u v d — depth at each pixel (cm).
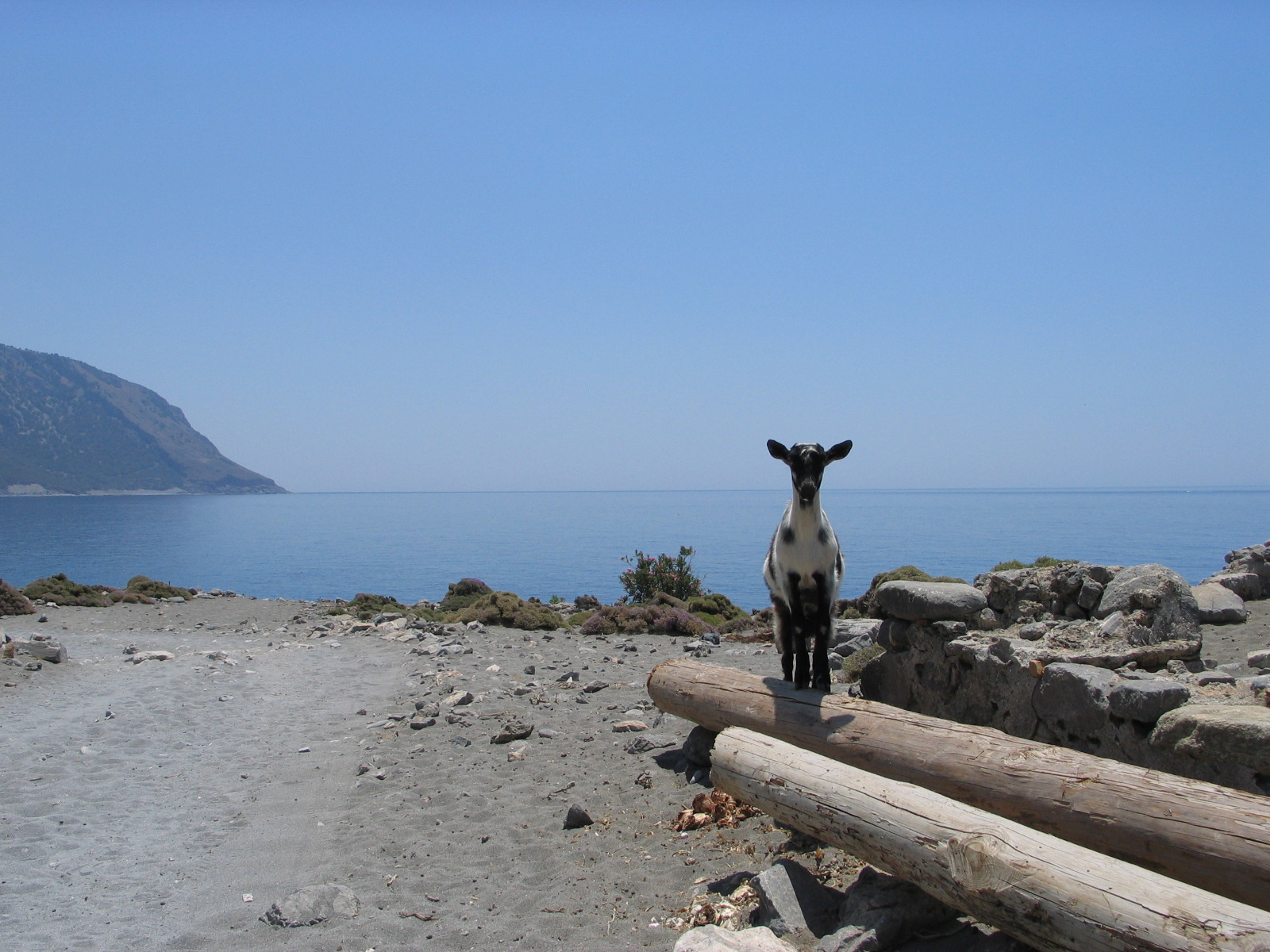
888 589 828
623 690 1250
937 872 462
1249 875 417
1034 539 8881
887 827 499
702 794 776
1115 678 629
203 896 648
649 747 934
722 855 649
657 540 10988
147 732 1071
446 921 588
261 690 1318
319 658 1608
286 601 2647
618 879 630
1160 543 7769
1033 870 418
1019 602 845
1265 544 1316
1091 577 806
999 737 581
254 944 570
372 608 2409
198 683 1338
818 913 516
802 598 777
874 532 11488
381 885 652
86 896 648
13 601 2130
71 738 1036
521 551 9188
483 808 796
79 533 12412
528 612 2130
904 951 470
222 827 784
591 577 6184
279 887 661
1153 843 455
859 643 1302
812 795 561
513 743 994
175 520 18075
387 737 1059
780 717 738
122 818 804
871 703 698
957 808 485
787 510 784
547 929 563
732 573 6175
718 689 832
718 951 445
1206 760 535
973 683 740
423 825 768
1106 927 381
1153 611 735
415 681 1375
